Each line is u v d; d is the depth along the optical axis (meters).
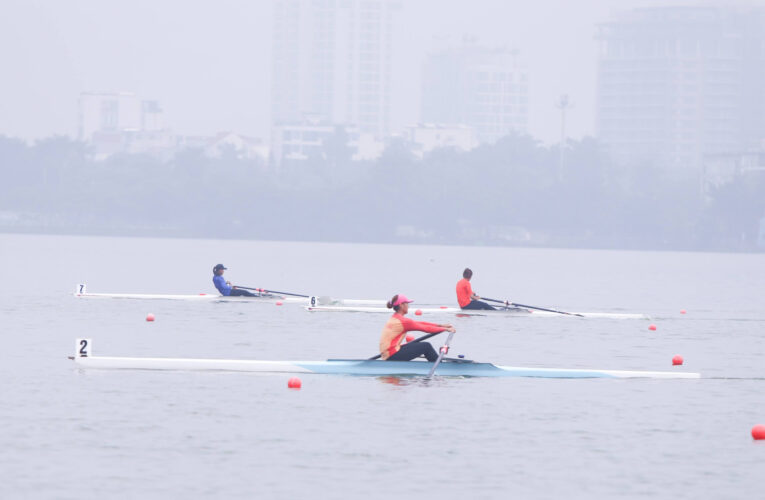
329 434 80.88
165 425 82.94
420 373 109.56
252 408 90.19
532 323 176.38
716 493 67.25
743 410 93.50
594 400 97.31
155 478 68.62
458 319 180.12
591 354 135.25
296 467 71.62
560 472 71.50
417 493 66.25
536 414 90.00
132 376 105.69
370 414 88.44
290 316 180.62
